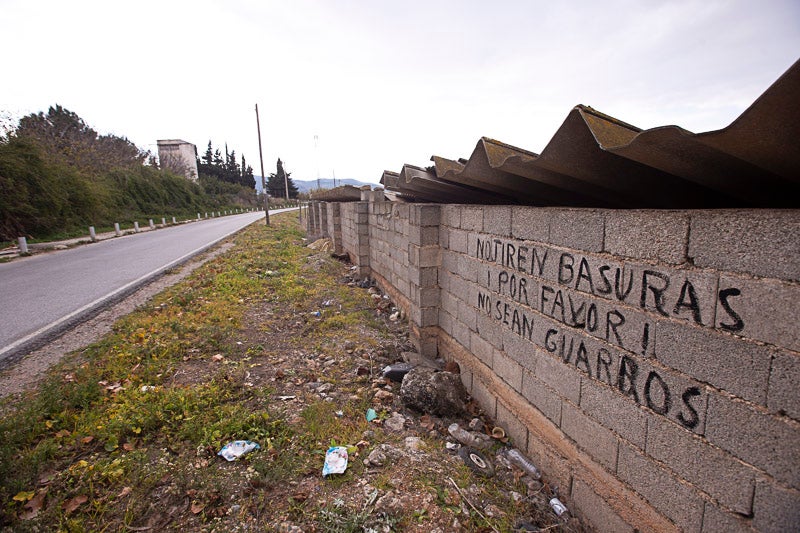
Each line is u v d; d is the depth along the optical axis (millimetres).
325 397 3908
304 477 2738
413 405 3781
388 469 2818
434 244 4820
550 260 2756
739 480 1613
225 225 29234
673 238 1830
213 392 3729
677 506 1895
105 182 29438
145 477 2629
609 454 2309
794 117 1162
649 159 1762
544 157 2268
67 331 5527
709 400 1715
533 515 2602
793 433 1419
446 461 3000
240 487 2596
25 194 18016
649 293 1982
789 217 1374
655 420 1989
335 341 5398
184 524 2326
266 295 7664
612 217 2184
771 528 1505
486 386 3809
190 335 5266
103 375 4113
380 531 2279
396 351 5188
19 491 2443
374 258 8914
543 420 2936
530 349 3049
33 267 11383
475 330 3988
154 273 9797
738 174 1665
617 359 2213
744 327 1557
